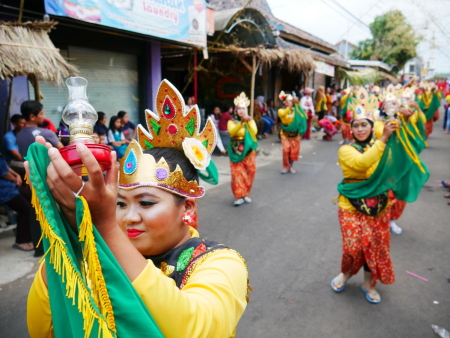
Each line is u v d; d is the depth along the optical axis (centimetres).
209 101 1291
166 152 113
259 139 1253
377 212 297
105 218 71
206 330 79
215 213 557
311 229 495
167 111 121
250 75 1239
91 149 71
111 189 72
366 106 311
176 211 108
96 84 684
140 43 750
